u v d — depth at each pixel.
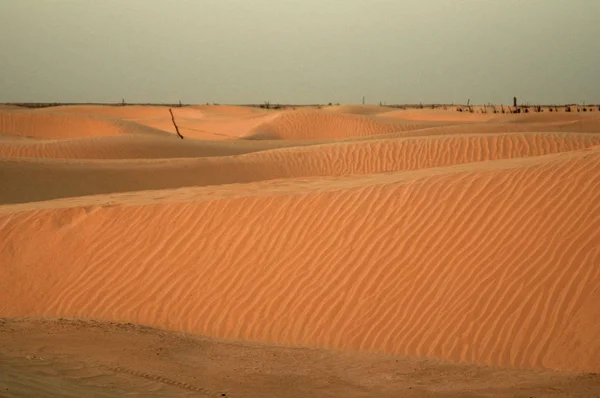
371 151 31.94
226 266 13.01
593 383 9.12
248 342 11.68
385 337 11.16
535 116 62.16
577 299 10.52
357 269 12.17
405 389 8.94
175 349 10.47
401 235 12.34
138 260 13.59
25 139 48.47
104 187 26.97
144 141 40.03
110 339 10.54
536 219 11.73
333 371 9.78
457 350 10.62
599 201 11.59
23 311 13.40
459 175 13.08
